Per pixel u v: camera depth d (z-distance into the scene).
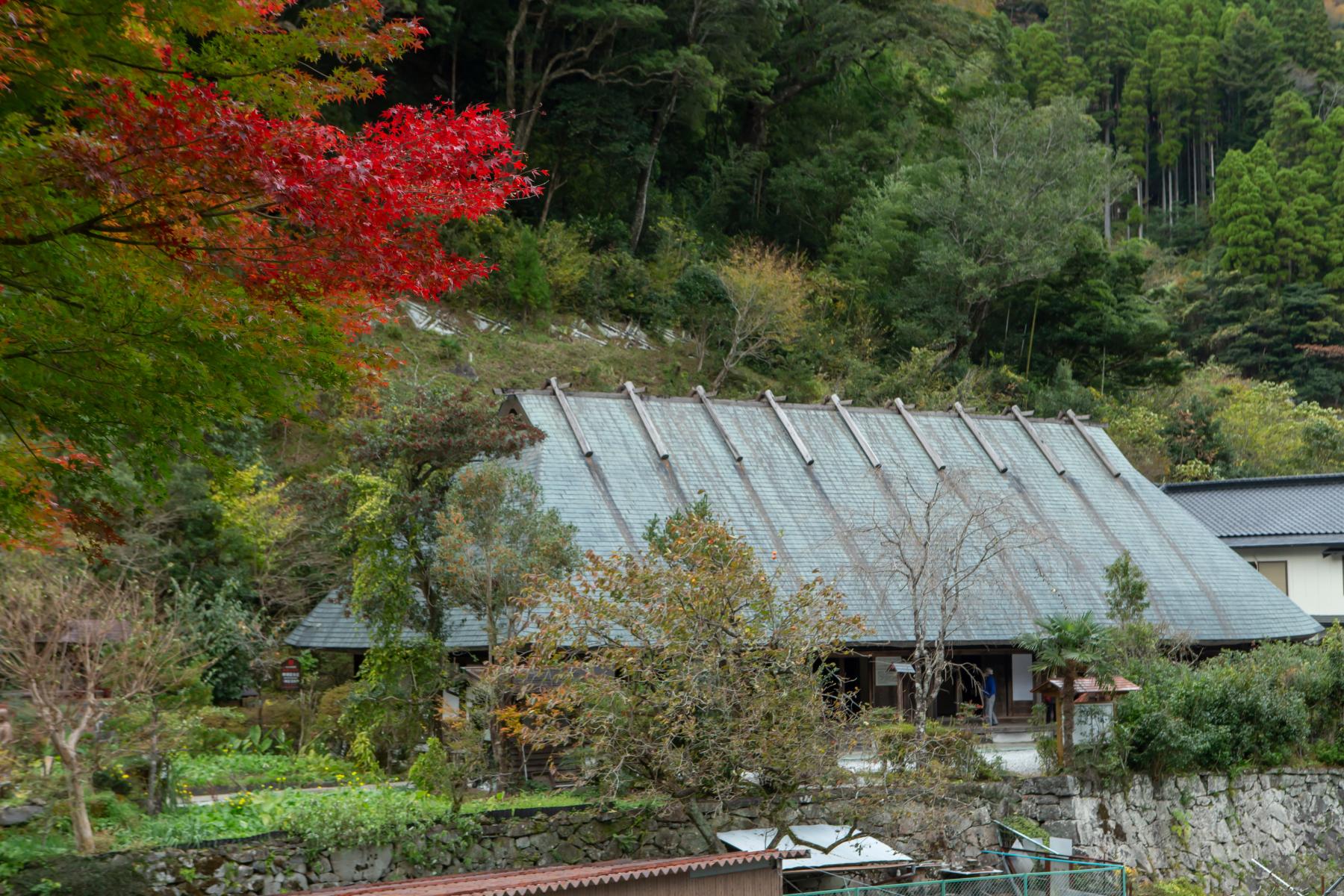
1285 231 76.56
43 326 8.19
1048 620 23.81
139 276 8.39
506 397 26.17
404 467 20.19
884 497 27.34
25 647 13.87
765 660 15.13
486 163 9.00
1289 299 73.00
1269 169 80.38
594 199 49.03
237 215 8.48
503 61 47.94
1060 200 49.66
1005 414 32.50
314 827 14.29
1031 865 18.02
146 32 8.34
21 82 7.62
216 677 23.48
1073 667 20.20
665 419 27.16
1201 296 76.06
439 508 20.00
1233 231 77.44
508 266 42.94
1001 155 52.34
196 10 7.85
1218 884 20.59
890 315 51.03
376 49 8.90
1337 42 101.81
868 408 30.44
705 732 14.62
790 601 15.89
